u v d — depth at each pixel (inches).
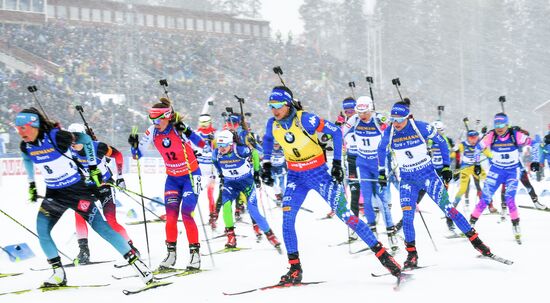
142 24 2003.0
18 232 436.1
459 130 2207.2
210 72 1724.9
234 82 1749.5
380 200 339.6
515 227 348.2
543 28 2960.1
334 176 241.3
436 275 253.3
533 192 519.2
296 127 243.3
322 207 607.5
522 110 2797.7
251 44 2073.1
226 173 373.4
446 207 280.2
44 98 1208.2
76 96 1279.5
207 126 516.7
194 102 1535.4
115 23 1852.9
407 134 284.5
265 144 263.4
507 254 306.7
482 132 528.7
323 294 225.8
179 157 303.7
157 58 1685.5
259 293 233.3
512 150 375.9
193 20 2126.0
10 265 338.0
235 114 484.7
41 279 291.7
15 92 1187.3
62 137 249.0
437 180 283.1
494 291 220.1
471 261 286.0
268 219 530.0
